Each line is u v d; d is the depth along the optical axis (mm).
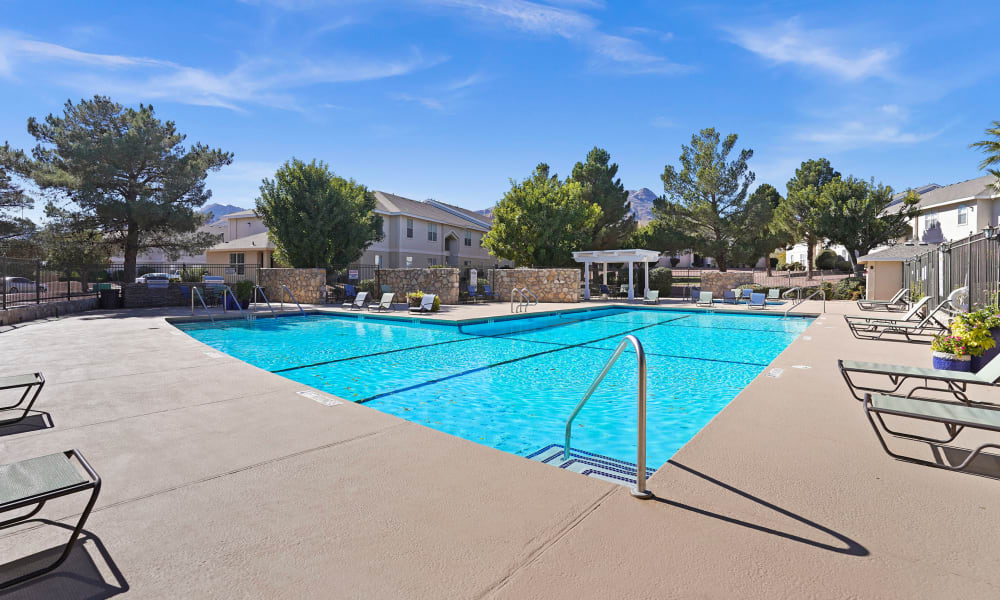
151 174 24469
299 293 21234
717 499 2646
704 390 7020
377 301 22281
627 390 7020
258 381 5598
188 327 13844
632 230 35000
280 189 23500
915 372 4305
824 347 8391
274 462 3203
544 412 5941
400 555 2119
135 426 3963
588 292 24656
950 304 10203
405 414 5871
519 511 2521
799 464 3143
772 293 22406
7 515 2469
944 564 2029
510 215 27281
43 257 26562
